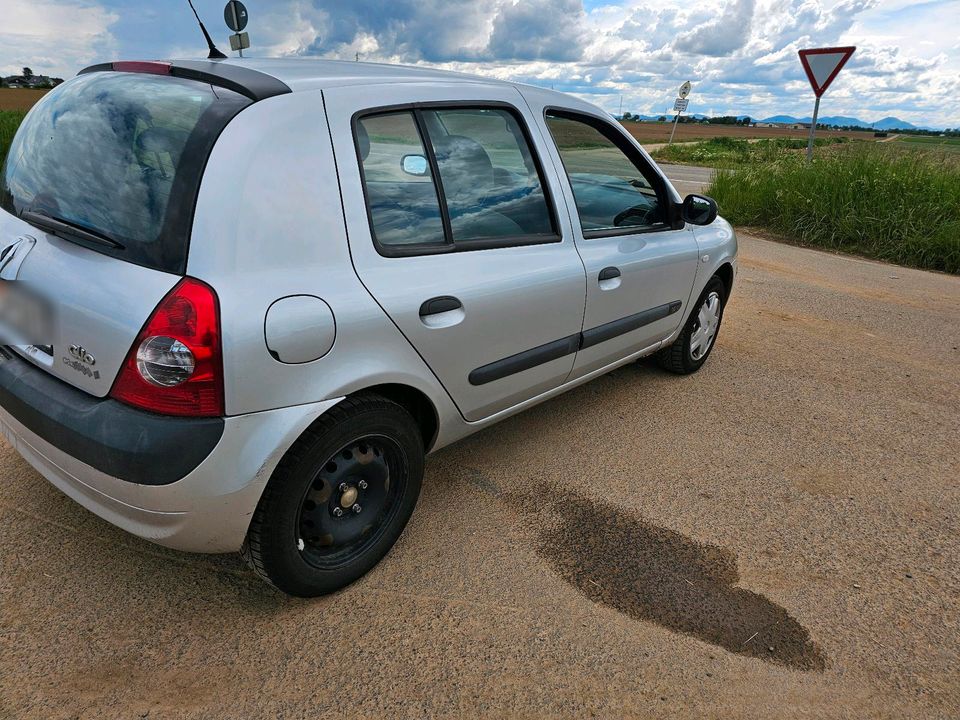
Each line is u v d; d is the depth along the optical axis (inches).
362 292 85.0
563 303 118.2
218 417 74.0
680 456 138.6
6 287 87.3
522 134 115.0
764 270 306.2
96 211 80.0
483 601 94.4
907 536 116.6
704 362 190.2
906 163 370.6
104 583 92.7
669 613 94.8
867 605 99.3
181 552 99.8
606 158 133.6
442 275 96.4
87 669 79.4
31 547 98.0
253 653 83.3
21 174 93.9
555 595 96.5
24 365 86.2
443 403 101.6
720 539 112.3
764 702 81.4
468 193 103.5
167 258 73.5
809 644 91.0
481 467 129.6
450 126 102.2
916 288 285.1
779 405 165.9
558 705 79.0
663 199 150.4
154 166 77.7
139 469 73.3
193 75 87.4
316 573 89.2
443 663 83.7
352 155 87.0
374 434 90.0
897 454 144.8
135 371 73.0
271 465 77.7
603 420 152.6
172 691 77.4
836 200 368.8
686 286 158.2
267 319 74.9
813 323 231.8
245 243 75.0
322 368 80.9
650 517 117.1
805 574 105.1
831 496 127.5
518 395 119.0
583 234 124.5
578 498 121.3
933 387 181.3
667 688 82.4
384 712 76.6
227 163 75.3
